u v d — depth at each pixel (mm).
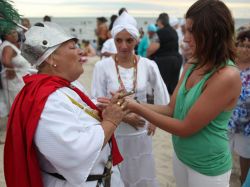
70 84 1786
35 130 1535
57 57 1687
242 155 3184
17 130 1580
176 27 8805
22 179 1600
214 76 1794
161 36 6734
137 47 8406
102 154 1799
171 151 4602
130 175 2834
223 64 1800
